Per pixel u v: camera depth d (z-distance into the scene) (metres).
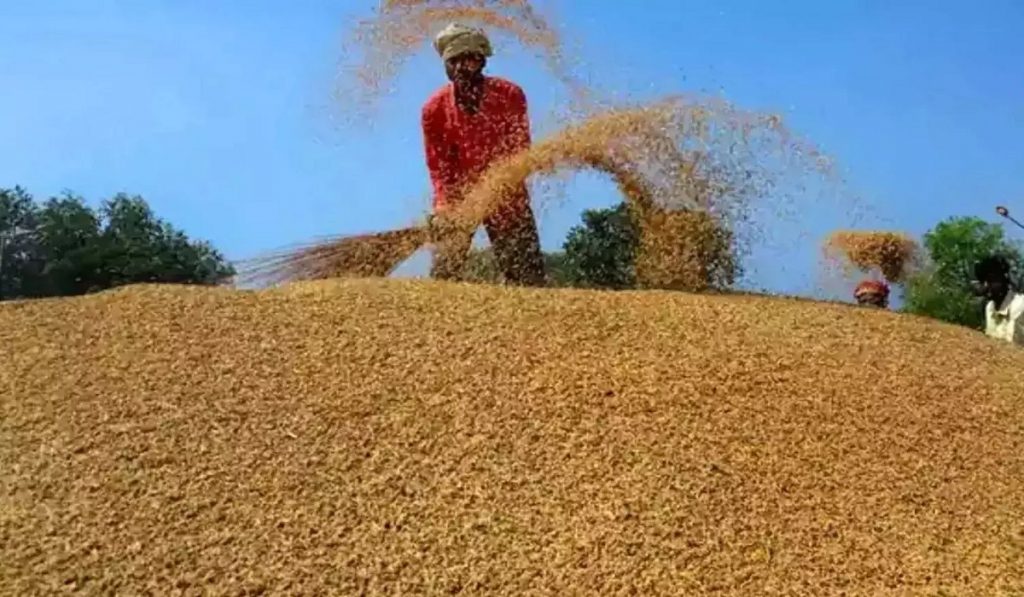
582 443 4.58
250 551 3.91
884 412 5.03
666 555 4.00
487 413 4.73
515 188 6.61
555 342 5.33
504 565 3.91
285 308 5.65
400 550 3.96
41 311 5.63
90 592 3.69
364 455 4.45
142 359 5.09
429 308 5.66
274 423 4.62
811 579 3.96
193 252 14.21
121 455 4.39
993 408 5.23
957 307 9.98
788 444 4.70
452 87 6.92
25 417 4.64
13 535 3.94
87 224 14.35
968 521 4.38
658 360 5.22
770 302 6.31
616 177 6.59
